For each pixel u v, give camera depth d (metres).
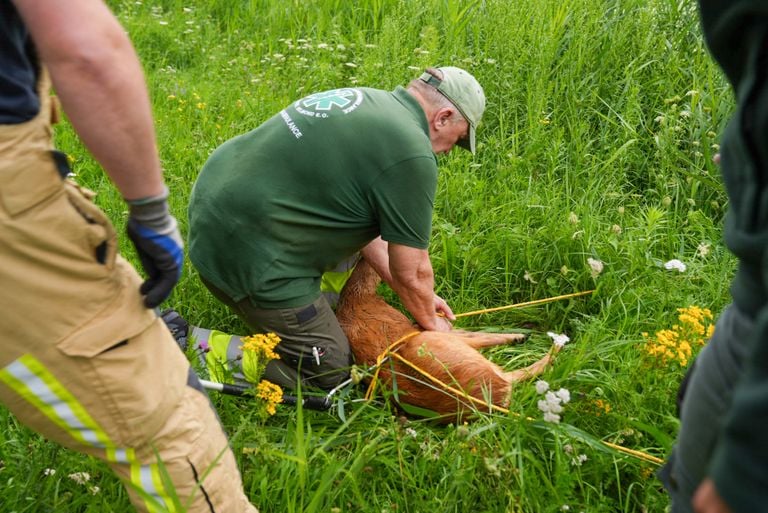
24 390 1.83
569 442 2.68
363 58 5.52
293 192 3.07
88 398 1.85
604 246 3.93
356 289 3.59
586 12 5.36
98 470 2.57
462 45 5.49
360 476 2.66
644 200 4.55
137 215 1.75
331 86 5.49
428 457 2.71
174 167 4.52
